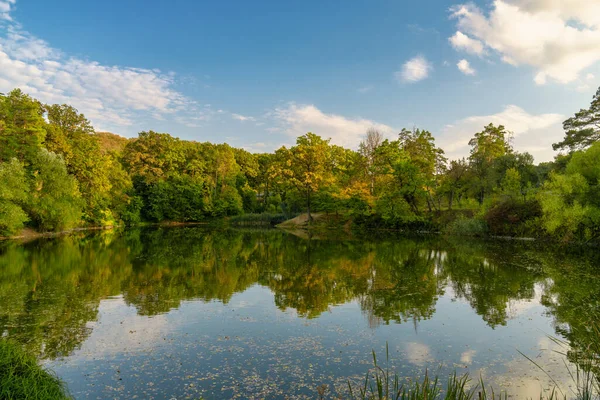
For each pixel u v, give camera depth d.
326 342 9.52
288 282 16.75
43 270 19.00
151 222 63.56
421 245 30.84
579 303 13.16
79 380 7.43
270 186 75.44
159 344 9.33
